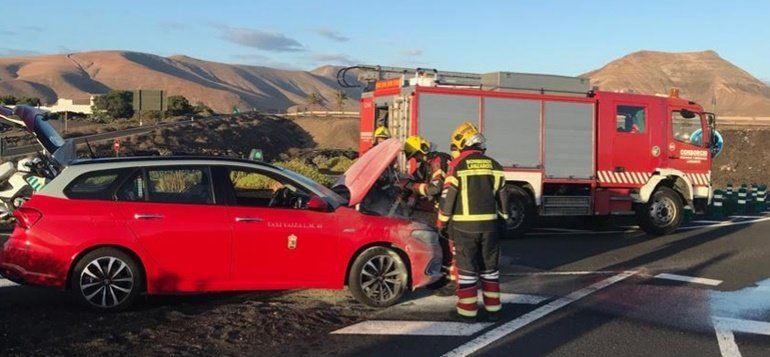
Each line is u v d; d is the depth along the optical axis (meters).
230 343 5.95
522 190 13.06
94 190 6.80
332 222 7.18
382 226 7.30
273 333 6.27
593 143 13.73
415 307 7.33
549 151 13.37
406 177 8.79
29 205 6.67
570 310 7.34
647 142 14.20
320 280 7.16
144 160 7.02
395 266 7.36
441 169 8.37
